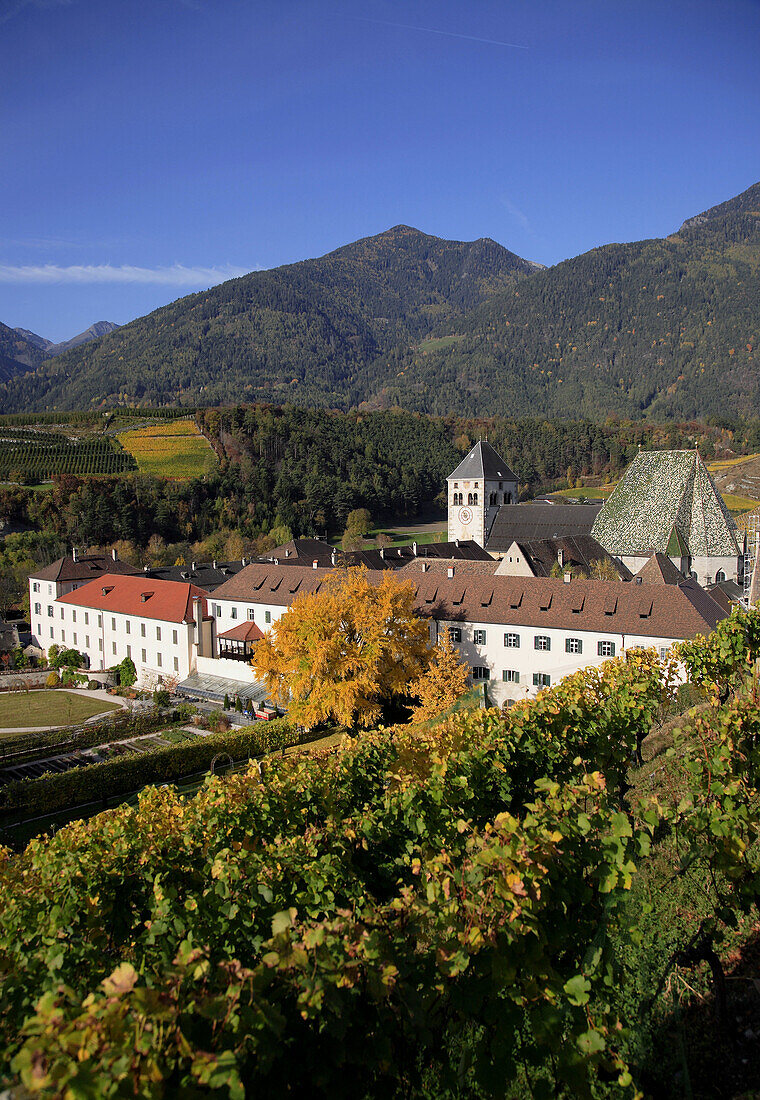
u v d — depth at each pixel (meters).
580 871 10.88
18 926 12.83
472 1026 9.56
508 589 56.00
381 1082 8.64
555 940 10.15
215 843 14.84
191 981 7.14
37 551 124.12
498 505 109.94
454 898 9.27
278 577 70.12
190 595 73.31
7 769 47.47
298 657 45.00
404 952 8.82
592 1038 8.09
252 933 10.46
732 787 13.07
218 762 42.25
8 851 18.20
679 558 84.44
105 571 96.94
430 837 13.93
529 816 10.79
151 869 14.15
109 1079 5.38
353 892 12.20
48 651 88.88
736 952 10.82
